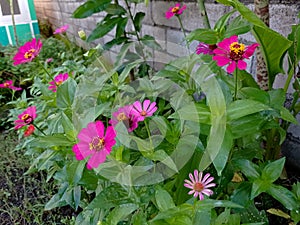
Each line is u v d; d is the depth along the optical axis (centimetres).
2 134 106
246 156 44
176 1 89
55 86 63
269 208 52
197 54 49
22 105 76
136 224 35
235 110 35
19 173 84
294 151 65
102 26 86
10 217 69
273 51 45
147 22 108
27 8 206
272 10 61
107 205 37
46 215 67
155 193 35
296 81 51
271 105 42
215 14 76
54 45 168
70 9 197
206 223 31
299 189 41
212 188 42
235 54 37
